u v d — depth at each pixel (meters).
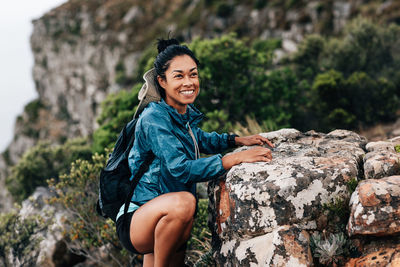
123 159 2.33
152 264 2.46
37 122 42.84
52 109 43.12
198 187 4.60
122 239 2.28
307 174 2.19
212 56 8.27
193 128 2.53
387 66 11.77
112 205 2.35
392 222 1.94
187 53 2.33
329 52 12.71
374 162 2.27
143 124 2.23
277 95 8.89
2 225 4.90
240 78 8.44
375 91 9.31
